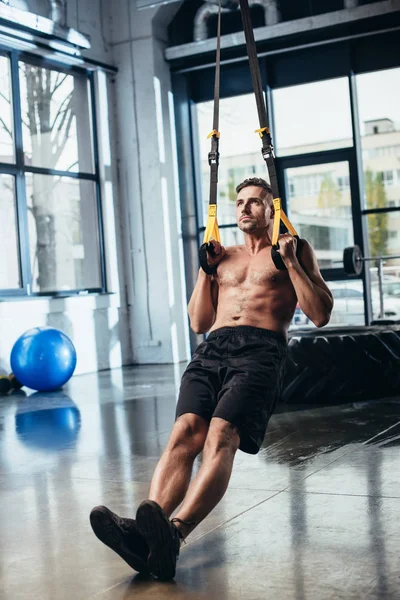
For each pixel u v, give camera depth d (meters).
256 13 8.72
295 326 8.73
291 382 5.40
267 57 8.79
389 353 5.41
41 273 8.21
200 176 9.43
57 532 2.74
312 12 8.45
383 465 3.46
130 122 9.25
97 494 3.25
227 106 9.16
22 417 5.52
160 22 9.17
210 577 2.19
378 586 2.04
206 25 8.96
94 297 8.74
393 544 2.39
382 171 8.42
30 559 2.46
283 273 2.55
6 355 7.52
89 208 8.98
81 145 8.93
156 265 9.17
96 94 9.09
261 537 2.54
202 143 9.38
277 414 4.98
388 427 4.35
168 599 2.04
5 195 7.81
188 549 2.45
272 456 3.80
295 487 3.18
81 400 6.27
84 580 2.24
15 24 7.66
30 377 6.81
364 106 8.46
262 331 2.50
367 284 8.46
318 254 8.75
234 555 2.37
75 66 8.82
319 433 4.29
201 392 2.44
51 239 8.37
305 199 8.80
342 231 8.59
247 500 3.02
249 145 9.06
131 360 9.34
